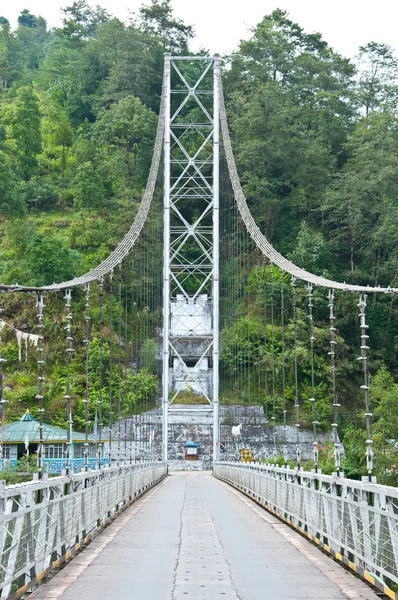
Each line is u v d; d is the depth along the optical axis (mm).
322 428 58656
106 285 57625
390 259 71562
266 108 82688
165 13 104625
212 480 47656
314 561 13531
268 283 62344
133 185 90750
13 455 47062
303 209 81750
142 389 56188
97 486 17703
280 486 21453
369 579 11516
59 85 115750
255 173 83750
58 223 86688
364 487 11875
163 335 64250
